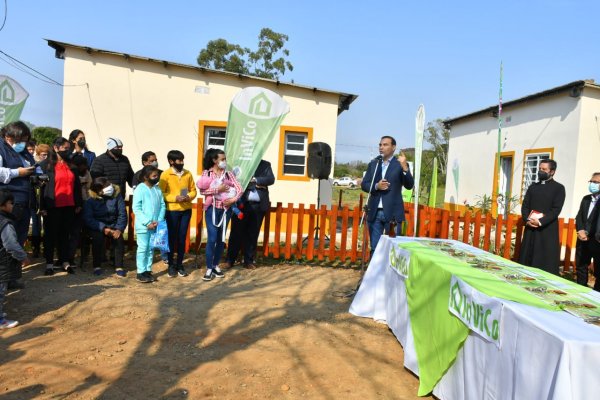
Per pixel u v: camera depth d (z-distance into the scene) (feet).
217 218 20.44
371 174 19.15
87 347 12.92
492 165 52.13
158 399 10.31
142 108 36.32
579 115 38.68
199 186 20.27
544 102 43.27
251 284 20.36
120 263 20.58
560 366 6.37
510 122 48.65
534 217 19.92
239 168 22.03
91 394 10.40
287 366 12.28
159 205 19.79
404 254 13.73
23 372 11.27
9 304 16.08
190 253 25.75
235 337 14.16
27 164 17.29
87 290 18.02
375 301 16.26
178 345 13.37
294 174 38.19
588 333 6.79
